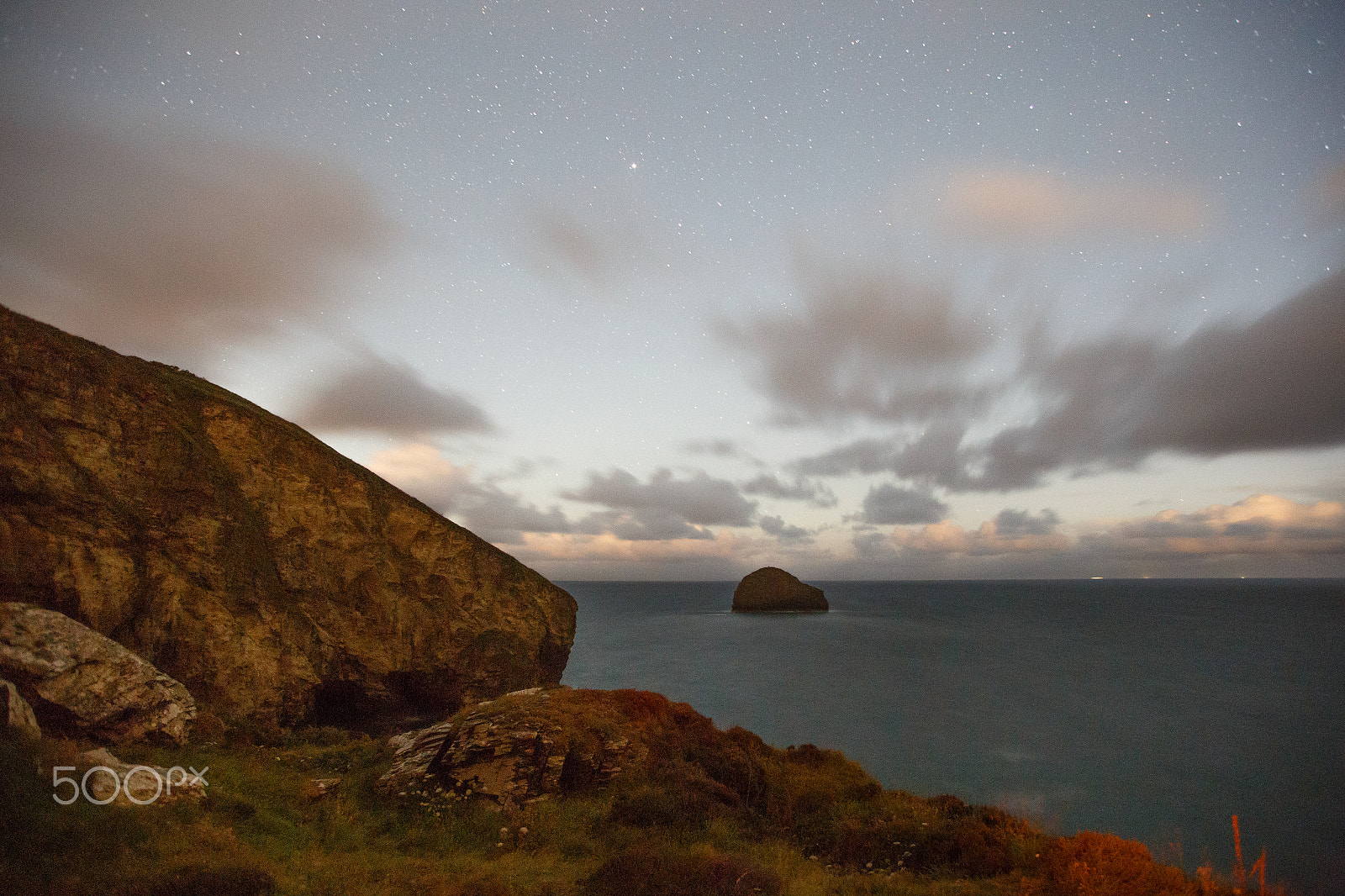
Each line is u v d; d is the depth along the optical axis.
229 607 26.72
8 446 21.48
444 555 39.94
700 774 15.93
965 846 12.15
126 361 28.67
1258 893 9.74
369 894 8.51
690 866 9.96
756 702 56.50
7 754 9.22
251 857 8.92
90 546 22.20
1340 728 48.50
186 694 17.09
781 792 16.08
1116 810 30.58
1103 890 9.60
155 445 26.94
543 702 17.11
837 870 11.93
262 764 14.89
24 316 24.42
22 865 7.24
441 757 14.48
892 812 14.88
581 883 9.70
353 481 37.09
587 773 15.02
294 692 27.31
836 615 166.12
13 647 14.39
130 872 7.68
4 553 19.95
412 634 35.81
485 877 9.70
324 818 11.93
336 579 33.84
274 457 33.84
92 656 15.48
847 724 48.28
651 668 76.38
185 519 26.88
